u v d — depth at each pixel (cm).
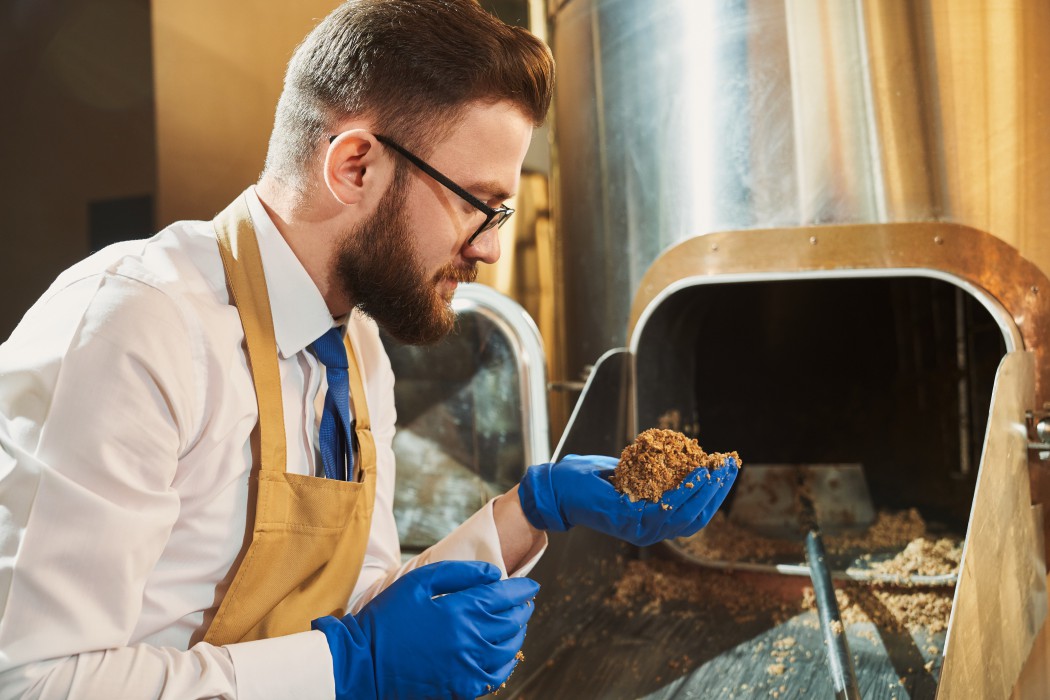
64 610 63
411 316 81
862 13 126
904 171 125
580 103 153
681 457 90
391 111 76
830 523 155
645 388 147
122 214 226
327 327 82
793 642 119
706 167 136
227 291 79
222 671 69
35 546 63
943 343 182
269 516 77
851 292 188
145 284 72
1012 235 124
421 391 136
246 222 81
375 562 97
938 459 183
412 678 75
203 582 76
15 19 228
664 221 141
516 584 84
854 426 189
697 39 136
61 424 65
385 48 75
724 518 158
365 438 91
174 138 221
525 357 129
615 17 145
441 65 75
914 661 111
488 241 83
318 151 78
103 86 224
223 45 221
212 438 74
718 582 139
